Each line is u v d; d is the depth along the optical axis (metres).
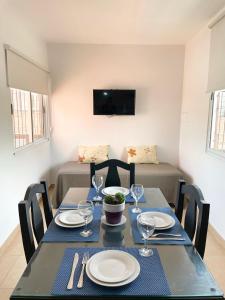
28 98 3.35
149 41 3.88
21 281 0.98
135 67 4.12
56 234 1.35
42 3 2.51
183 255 1.16
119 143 4.35
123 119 4.29
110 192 2.03
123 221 1.50
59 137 4.31
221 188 2.68
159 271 1.04
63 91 4.18
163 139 4.34
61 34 3.55
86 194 2.01
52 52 4.05
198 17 2.86
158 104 4.24
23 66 2.99
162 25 3.15
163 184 3.60
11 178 2.67
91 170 2.36
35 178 3.51
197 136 3.44
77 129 4.29
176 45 4.06
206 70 3.13
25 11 2.71
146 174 3.59
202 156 3.24
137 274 0.99
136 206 1.76
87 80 4.15
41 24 3.12
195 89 3.54
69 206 1.75
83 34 3.54
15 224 2.76
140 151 4.23
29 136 3.39
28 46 3.20
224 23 2.56
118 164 2.37
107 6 2.58
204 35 3.21
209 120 3.03
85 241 1.28
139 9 2.65
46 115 4.16
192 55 3.69
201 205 1.36
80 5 2.55
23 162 3.03
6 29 2.54
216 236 2.76
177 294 0.91
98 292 0.91
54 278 1.00
